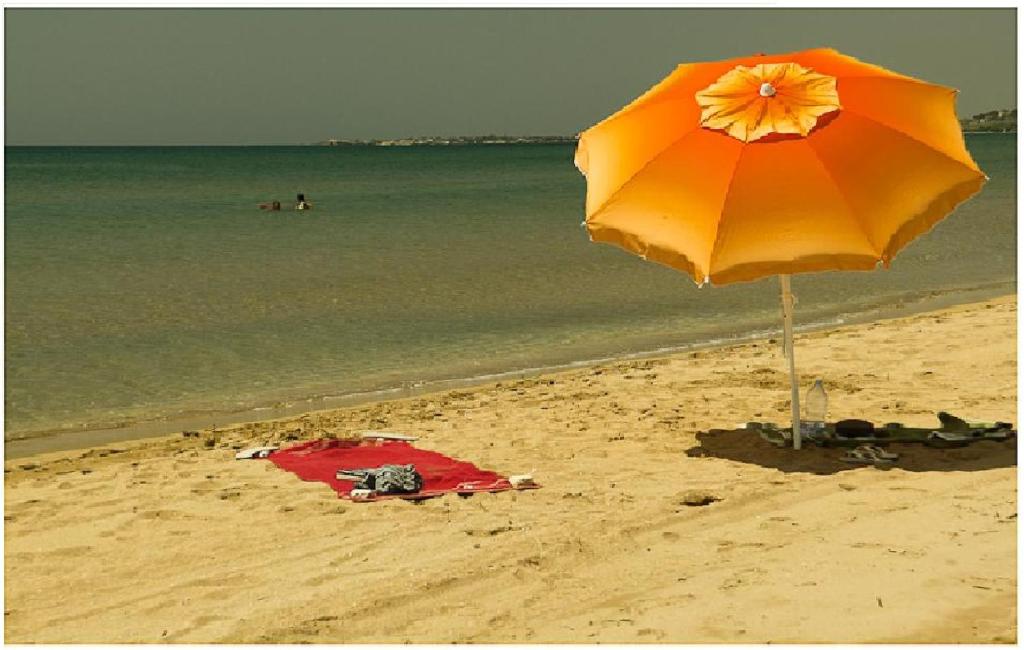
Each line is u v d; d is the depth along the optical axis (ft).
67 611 23.35
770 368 47.75
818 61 34.14
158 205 168.25
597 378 47.39
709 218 30.14
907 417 38.27
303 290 76.69
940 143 31.58
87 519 29.78
